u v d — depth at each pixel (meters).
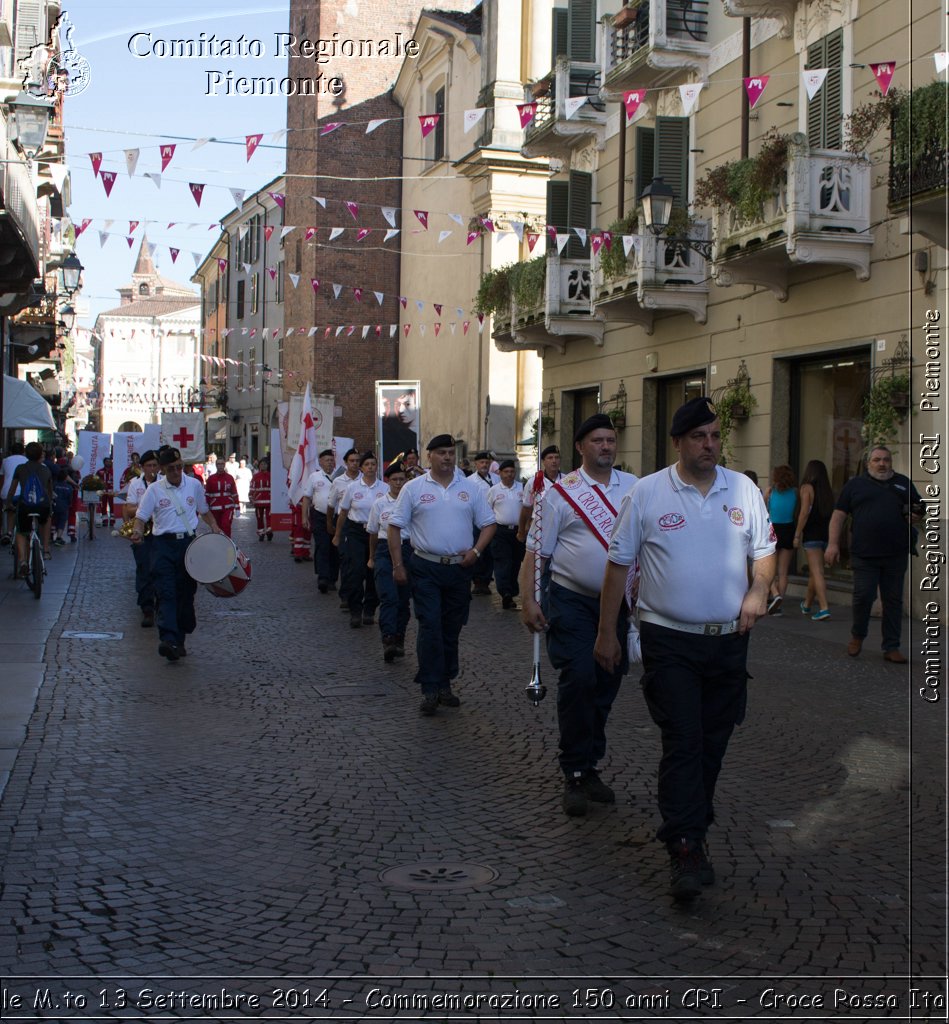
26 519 16.20
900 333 14.59
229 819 6.32
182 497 11.35
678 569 5.30
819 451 16.89
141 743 8.01
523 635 13.28
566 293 23.73
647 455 21.92
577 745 6.48
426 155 36.41
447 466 9.19
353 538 13.98
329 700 9.59
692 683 5.30
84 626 13.52
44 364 42.38
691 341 20.16
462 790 6.93
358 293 28.92
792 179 15.03
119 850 5.79
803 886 5.31
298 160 41.38
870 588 11.47
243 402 54.38
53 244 35.47
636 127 20.12
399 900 5.13
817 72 11.23
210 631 13.50
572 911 5.02
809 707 9.25
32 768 7.30
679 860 5.11
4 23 17.64
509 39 29.97
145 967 4.43
